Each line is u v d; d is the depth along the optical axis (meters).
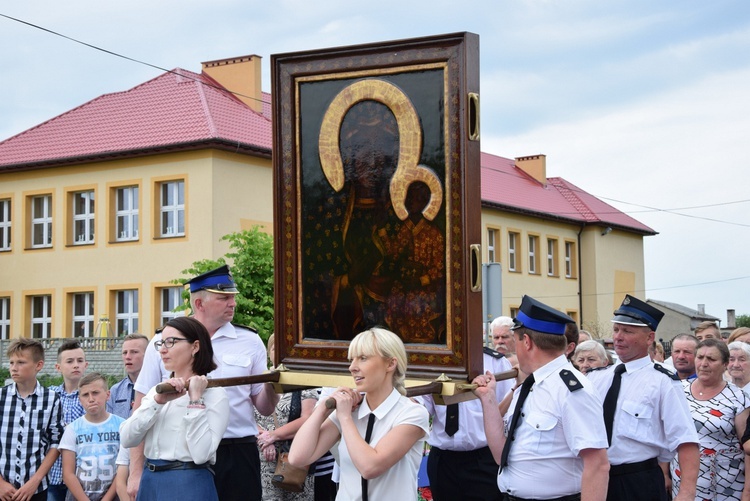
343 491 4.93
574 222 50.53
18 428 8.11
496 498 7.00
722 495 7.68
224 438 6.43
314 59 5.82
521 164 53.41
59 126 35.53
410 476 4.91
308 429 4.91
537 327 5.47
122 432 5.74
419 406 4.90
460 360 5.33
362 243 5.67
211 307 6.57
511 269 46.38
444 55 5.40
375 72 5.63
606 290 52.19
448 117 5.38
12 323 34.75
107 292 32.84
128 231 33.00
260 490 6.63
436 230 5.43
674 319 54.84
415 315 5.49
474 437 7.00
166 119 33.41
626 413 6.36
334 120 5.76
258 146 31.98
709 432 7.69
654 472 6.36
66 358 8.94
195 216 31.16
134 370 8.63
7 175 35.03
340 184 5.73
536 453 5.39
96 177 33.28
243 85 36.19
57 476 8.30
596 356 8.25
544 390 5.43
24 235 34.66
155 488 5.74
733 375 8.71
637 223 55.50
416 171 5.48
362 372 4.85
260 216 32.47
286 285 5.90
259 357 6.67
